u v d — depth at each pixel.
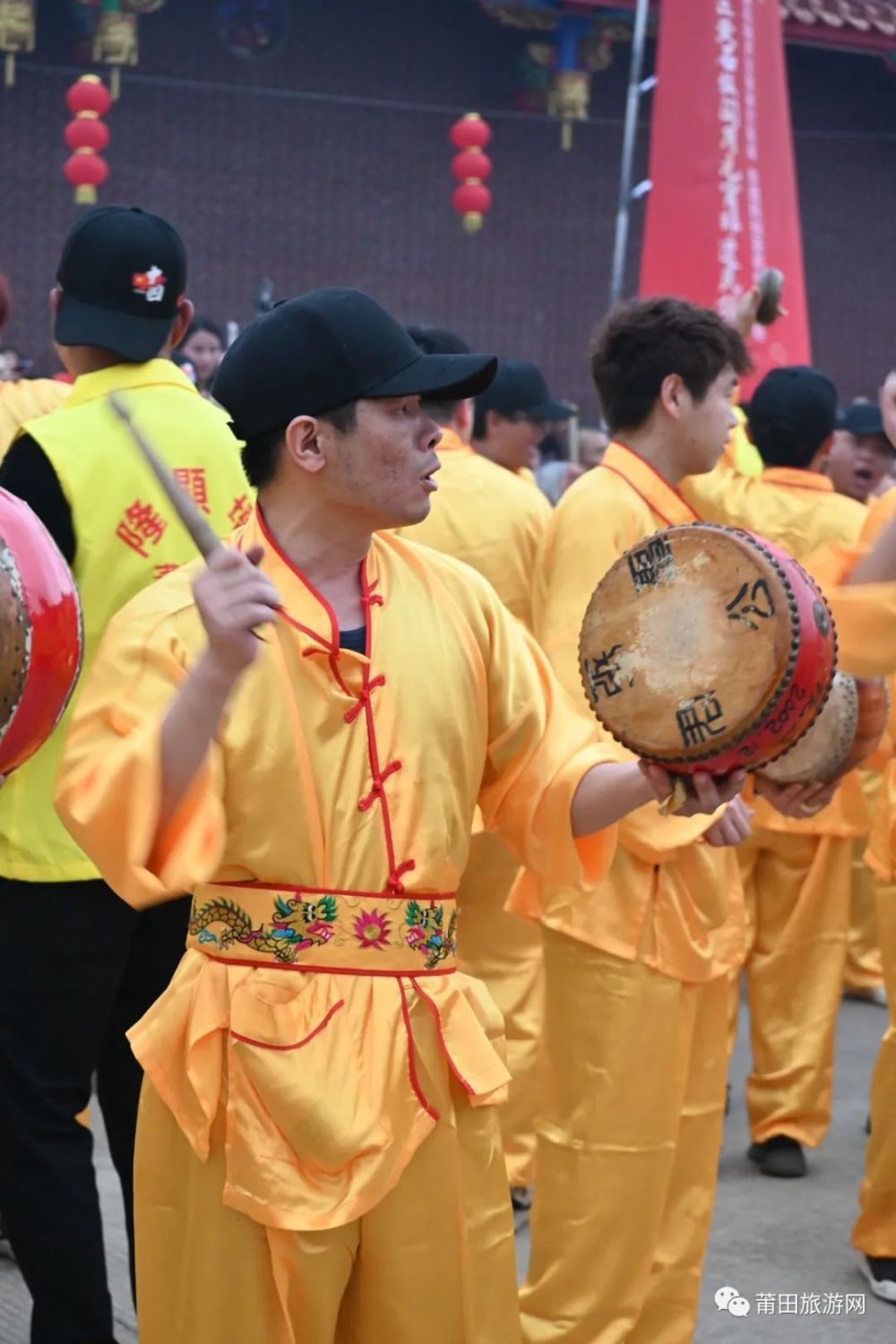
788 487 5.55
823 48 16.94
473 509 4.86
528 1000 4.83
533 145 16.25
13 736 2.15
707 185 9.13
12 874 3.43
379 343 2.49
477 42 15.97
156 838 2.31
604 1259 3.46
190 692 2.23
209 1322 2.45
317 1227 2.37
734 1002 4.95
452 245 16.11
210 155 15.27
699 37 9.17
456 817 2.55
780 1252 4.68
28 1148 3.41
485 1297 2.53
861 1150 5.54
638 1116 3.45
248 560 2.24
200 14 15.12
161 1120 2.51
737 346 3.70
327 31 15.51
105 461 3.49
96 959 3.45
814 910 5.21
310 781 2.44
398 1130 2.42
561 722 2.69
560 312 16.48
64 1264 3.40
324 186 15.62
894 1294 4.35
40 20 14.70
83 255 3.62
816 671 2.43
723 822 3.14
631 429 3.70
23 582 2.12
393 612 2.55
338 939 2.44
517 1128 4.82
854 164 17.38
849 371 17.53
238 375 2.54
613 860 3.44
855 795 5.14
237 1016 2.42
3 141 14.73
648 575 2.53
